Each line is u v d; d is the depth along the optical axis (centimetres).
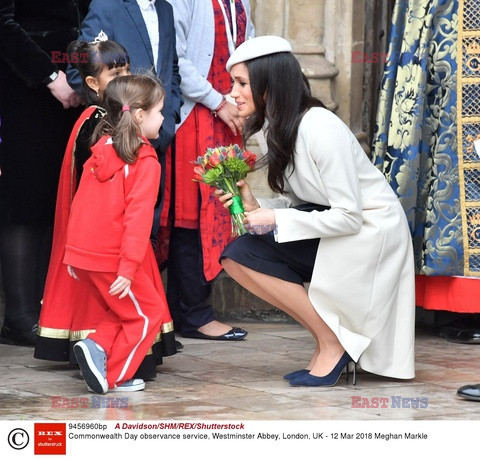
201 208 2319
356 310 1823
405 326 1880
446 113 2322
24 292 2297
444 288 2361
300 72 1800
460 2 2305
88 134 1892
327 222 1766
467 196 2316
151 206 1750
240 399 1738
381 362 1864
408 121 2333
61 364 2067
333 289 1808
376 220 1825
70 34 2255
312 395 1773
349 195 1767
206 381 1891
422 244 2344
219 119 2366
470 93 2311
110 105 1805
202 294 2361
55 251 1930
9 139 2247
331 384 1845
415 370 2017
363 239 1806
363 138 2716
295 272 1855
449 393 1811
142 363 1847
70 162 1923
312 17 2647
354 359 1820
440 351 2248
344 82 2686
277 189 1852
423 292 2395
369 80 2781
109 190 1750
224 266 1859
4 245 2295
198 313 2367
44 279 2350
